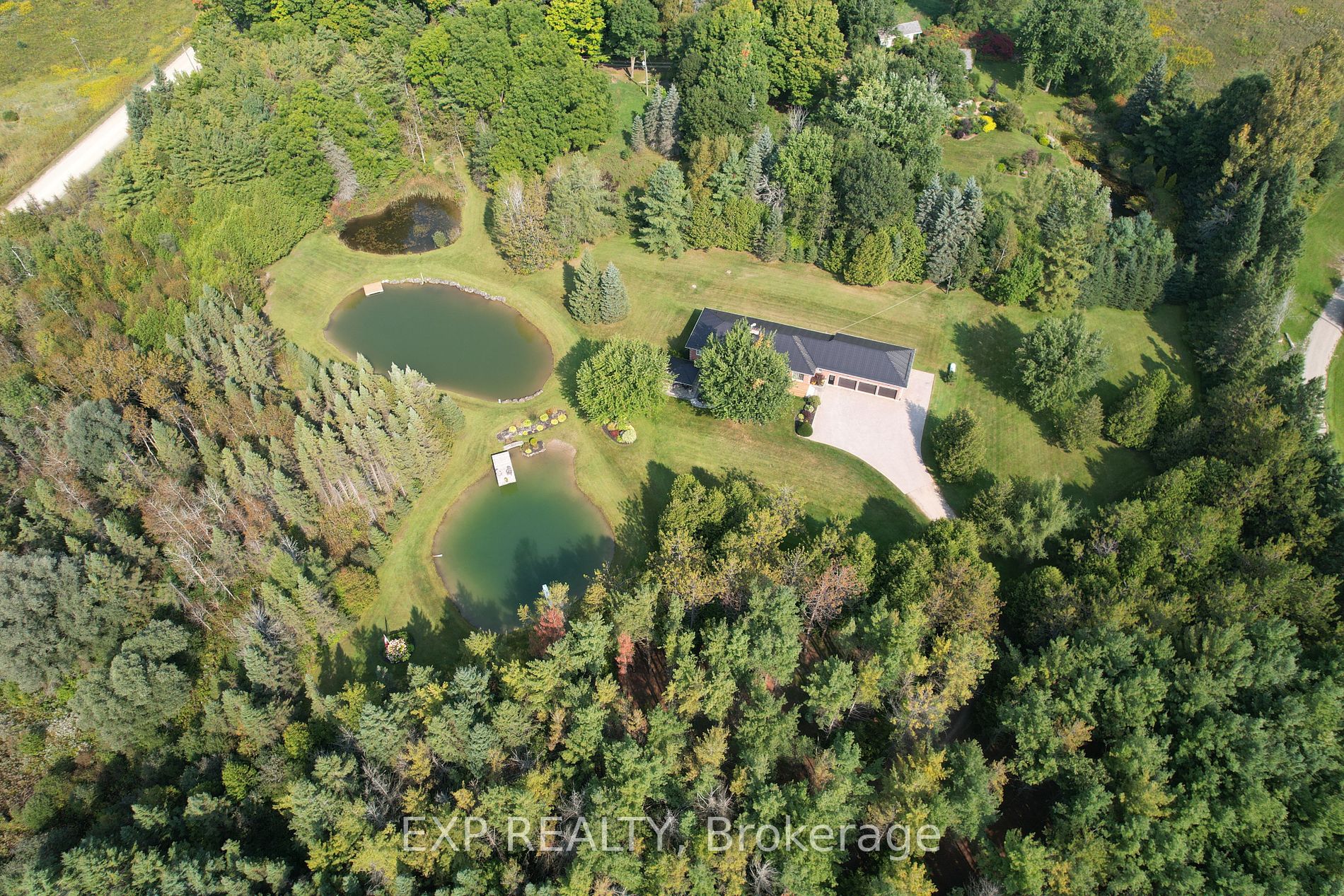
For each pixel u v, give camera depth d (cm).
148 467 7688
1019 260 9881
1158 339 9788
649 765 5150
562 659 5778
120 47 13975
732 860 4819
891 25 13675
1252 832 5062
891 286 10656
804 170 10681
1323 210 11050
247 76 11475
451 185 12206
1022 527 7100
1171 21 14962
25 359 8750
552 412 9056
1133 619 6144
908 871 4797
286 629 6788
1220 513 7044
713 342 8538
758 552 6644
